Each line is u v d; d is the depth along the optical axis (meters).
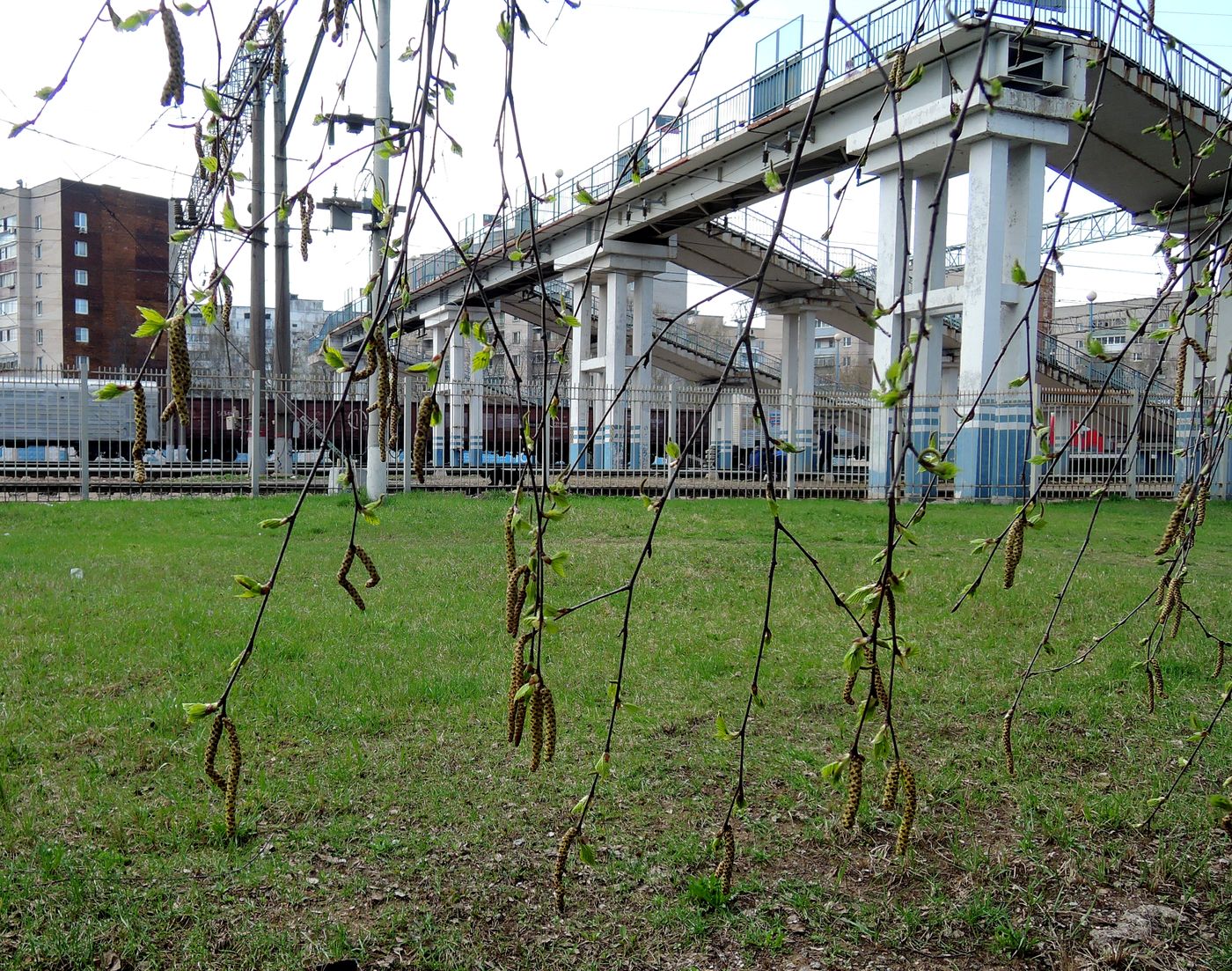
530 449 2.02
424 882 3.40
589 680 5.61
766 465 1.99
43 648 5.88
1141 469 21.89
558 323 2.17
